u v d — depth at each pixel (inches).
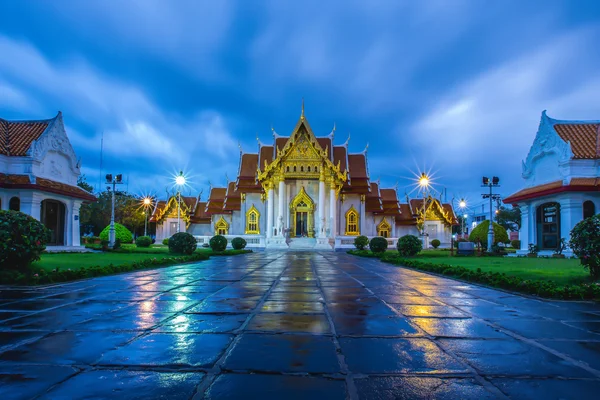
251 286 486.0
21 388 166.4
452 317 310.7
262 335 250.1
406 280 569.0
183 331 258.7
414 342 237.5
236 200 2490.2
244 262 957.2
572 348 228.8
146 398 158.1
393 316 310.8
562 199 1155.9
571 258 1069.1
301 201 2103.8
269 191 2066.9
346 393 164.2
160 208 2849.4
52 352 213.2
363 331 262.5
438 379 179.9
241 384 172.2
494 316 317.1
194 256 1013.2
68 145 1295.5
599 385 174.9
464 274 578.2
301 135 2078.0
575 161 1147.3
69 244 1269.7
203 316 305.1
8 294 415.5
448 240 2731.3
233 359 203.8
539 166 1304.1
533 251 1252.5
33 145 1120.2
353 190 2256.4
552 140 1229.1
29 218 561.6
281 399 158.1
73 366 192.5
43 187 1108.5
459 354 215.5
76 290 444.8
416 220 2741.1
